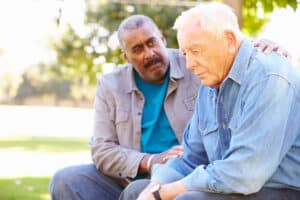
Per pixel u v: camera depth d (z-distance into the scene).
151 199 3.45
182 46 3.38
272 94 3.26
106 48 10.85
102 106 4.55
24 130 23.97
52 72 28.50
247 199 3.32
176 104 4.41
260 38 3.62
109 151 4.40
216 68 3.38
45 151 15.45
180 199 3.34
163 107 4.43
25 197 8.11
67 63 14.83
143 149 4.43
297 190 3.41
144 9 11.40
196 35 3.32
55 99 44.25
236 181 3.23
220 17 3.33
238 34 3.41
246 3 6.23
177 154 4.14
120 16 12.38
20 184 9.48
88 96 44.09
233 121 3.41
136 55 4.36
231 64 3.40
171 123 4.39
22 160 13.32
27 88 44.22
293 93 3.32
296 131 3.34
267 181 3.37
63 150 15.77
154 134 4.43
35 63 42.44
